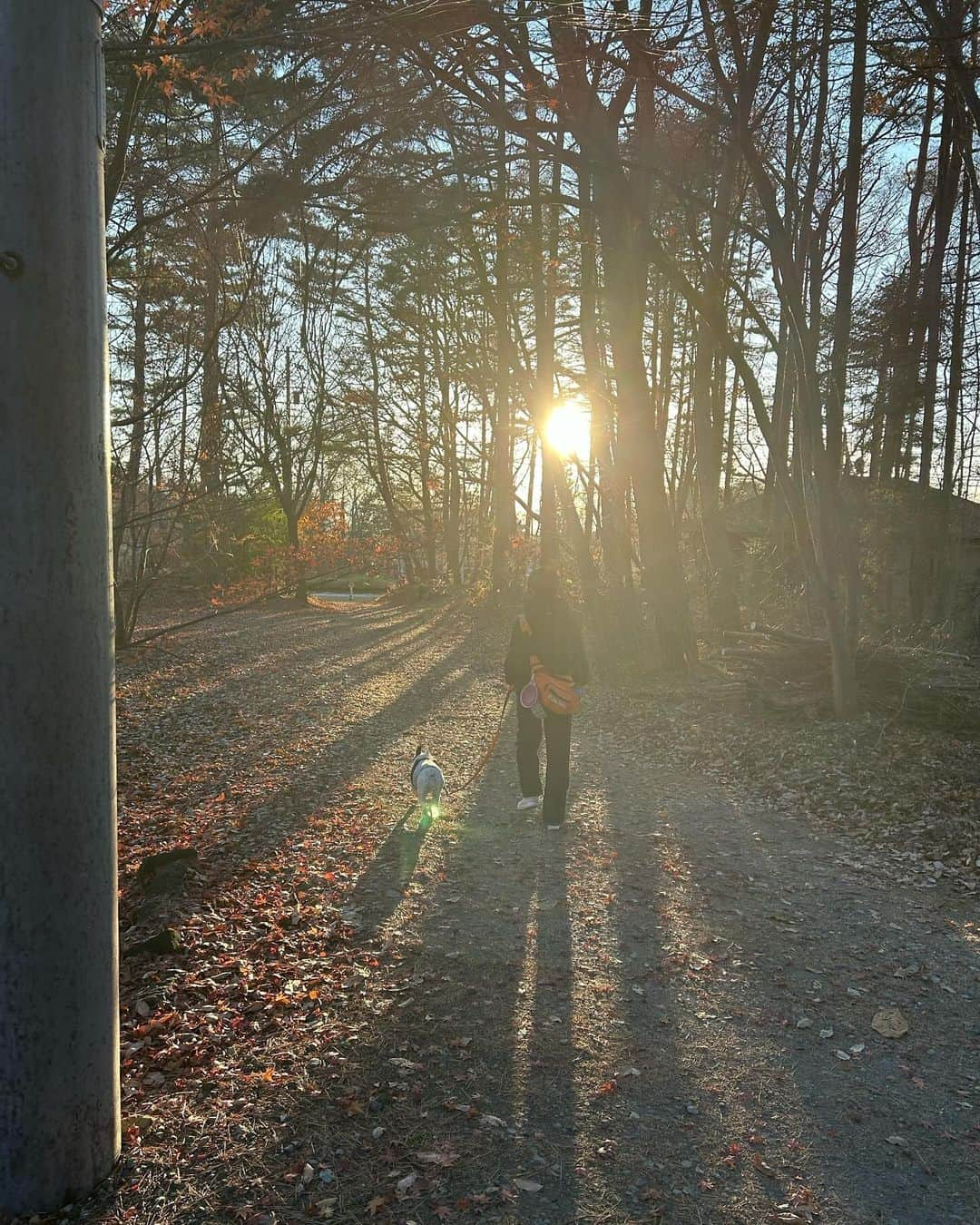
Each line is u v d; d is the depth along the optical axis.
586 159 11.38
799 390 9.70
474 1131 2.92
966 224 18.33
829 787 7.71
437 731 10.50
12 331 2.30
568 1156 2.81
